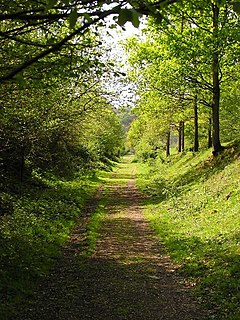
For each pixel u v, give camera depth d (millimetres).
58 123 17766
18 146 18469
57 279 10031
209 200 16891
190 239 12906
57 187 23891
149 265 11258
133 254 12477
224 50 19000
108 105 18969
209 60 19562
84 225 16844
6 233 12336
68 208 19391
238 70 22062
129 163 77438
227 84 24125
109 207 22188
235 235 11453
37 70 6762
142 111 28219
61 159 29688
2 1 5734
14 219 14258
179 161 35125
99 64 7594
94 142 45656
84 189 27422
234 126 28531
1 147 17047
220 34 17891
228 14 17891
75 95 16938
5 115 13117
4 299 8234
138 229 16281
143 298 8703
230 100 25266
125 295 8898
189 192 20391
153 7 3486
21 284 9133
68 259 11883
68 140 28156
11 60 8812
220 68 21531
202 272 9891
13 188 19250
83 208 21172
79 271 10703
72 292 9078
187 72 21250
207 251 11234
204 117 31453
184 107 29531
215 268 9789
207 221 14383
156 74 23141
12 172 21344
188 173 25125
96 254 12484
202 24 20406
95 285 9578
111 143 63562
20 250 11203
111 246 13539
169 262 11523
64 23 7770
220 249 10961
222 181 18281
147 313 7867
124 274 10445
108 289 9289
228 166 19656
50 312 7922
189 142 43656
